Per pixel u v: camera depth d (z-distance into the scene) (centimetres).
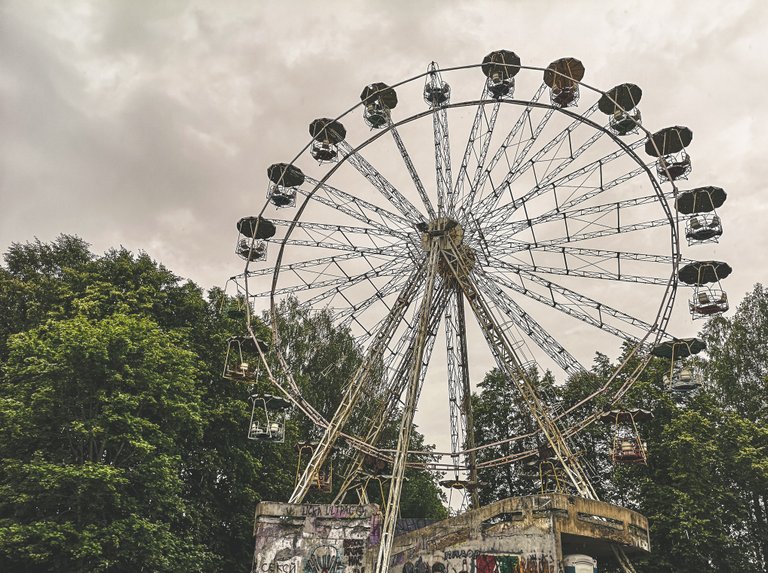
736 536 4181
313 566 2752
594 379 3678
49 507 2903
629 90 3309
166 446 3234
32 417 2966
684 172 3353
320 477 3216
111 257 4259
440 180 3612
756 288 5262
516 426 5203
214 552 3769
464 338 3678
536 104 3112
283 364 3488
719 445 4125
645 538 2675
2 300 4047
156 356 3275
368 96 3572
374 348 3394
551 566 2231
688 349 3111
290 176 3575
